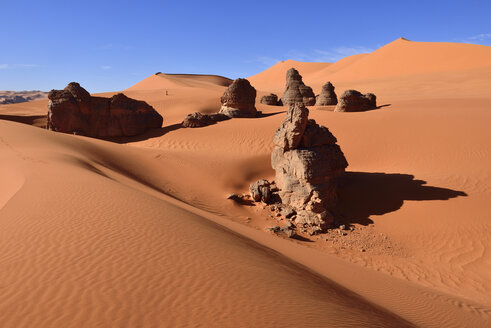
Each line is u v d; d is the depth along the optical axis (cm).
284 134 1755
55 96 3306
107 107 3469
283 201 1762
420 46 10075
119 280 536
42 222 771
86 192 1055
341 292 732
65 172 1338
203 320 452
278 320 478
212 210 1678
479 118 2656
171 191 1859
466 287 1104
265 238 1238
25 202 927
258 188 1831
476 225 1400
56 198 970
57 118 3275
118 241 696
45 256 600
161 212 966
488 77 6825
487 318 830
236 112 3631
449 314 806
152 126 3653
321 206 1633
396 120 2795
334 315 536
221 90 9419
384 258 1316
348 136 2673
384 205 1678
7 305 446
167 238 755
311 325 477
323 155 1730
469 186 1703
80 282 519
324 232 1534
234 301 517
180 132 3316
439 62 9044
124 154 2292
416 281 1148
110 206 936
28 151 1825
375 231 1508
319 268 971
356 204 1733
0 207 968
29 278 521
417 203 1623
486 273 1161
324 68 13588
